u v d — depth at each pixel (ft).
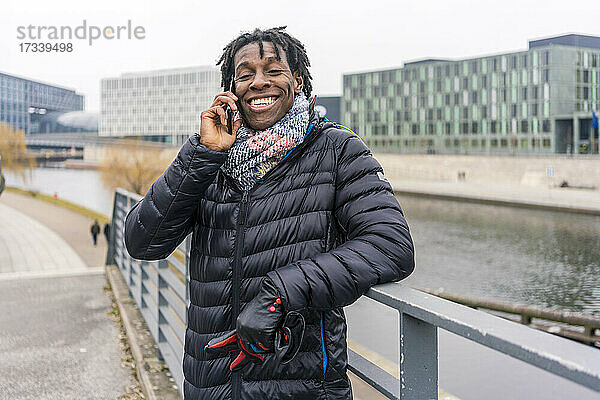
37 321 18.06
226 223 4.97
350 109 395.55
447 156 349.41
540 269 164.55
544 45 314.96
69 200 257.55
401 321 4.01
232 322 4.92
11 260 81.35
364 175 4.82
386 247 4.42
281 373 4.78
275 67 5.06
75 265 78.18
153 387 11.62
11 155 312.09
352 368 5.16
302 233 4.80
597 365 2.40
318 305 4.24
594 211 239.50
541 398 30.14
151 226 5.21
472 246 192.75
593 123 306.96
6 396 12.26
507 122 327.47
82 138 414.21
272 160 4.90
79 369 13.85
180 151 5.07
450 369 34.83
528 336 2.86
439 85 355.77
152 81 421.18
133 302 19.02
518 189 298.97
